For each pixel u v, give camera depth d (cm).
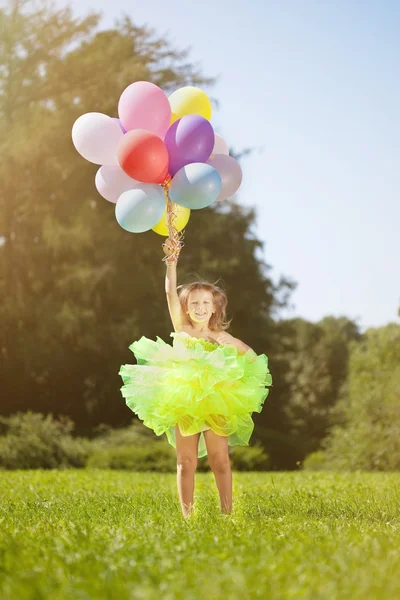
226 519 553
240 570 348
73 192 3052
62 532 500
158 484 1102
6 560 386
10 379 3009
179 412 576
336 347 6006
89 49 3216
